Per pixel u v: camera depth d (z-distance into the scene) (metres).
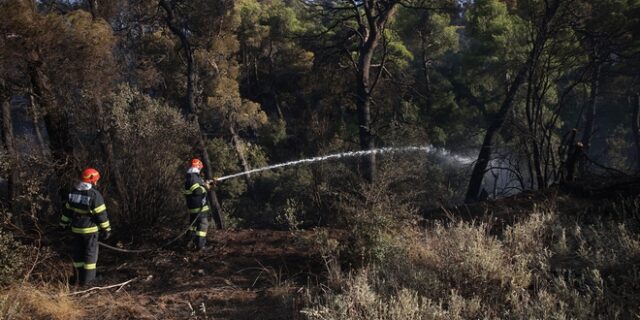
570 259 5.15
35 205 7.62
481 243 5.09
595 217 6.70
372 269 5.45
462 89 33.56
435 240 5.88
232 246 7.09
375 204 6.57
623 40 18.73
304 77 27.95
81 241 5.92
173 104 25.94
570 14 14.66
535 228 5.83
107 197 7.95
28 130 18.33
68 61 8.40
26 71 8.27
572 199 8.39
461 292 4.57
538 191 9.19
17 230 7.13
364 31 21.91
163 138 8.35
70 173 8.08
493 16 27.84
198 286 5.75
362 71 20.86
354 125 28.38
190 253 6.85
